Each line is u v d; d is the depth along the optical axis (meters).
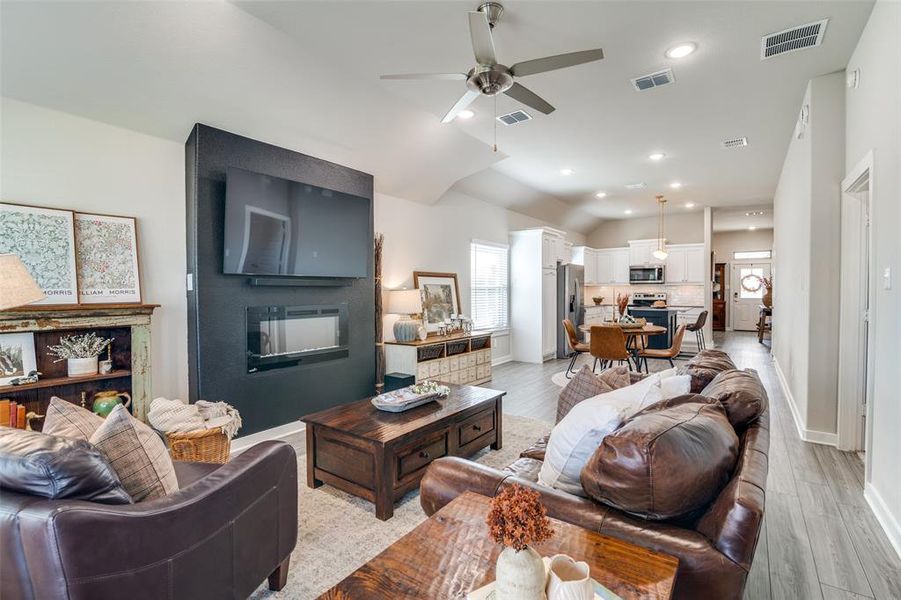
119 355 3.00
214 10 2.49
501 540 0.84
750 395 1.53
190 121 3.10
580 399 2.35
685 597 1.01
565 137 4.58
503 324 7.37
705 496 1.10
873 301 2.40
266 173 3.55
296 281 3.79
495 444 3.25
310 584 1.82
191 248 3.21
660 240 9.09
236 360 3.38
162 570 1.23
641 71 3.17
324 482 2.62
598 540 1.10
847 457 3.09
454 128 4.31
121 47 2.51
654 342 8.25
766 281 12.26
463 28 2.64
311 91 3.30
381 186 4.90
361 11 2.47
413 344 4.67
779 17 2.54
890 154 2.19
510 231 7.52
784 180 5.58
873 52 2.46
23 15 2.20
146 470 1.39
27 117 2.60
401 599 0.93
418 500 2.51
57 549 1.05
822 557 1.96
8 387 2.48
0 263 1.91
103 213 2.89
